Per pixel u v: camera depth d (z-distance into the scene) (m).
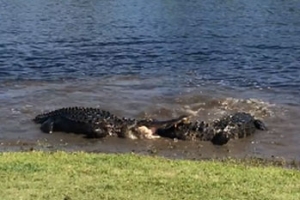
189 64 32.50
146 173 13.93
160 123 20.28
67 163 14.74
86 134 20.00
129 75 29.36
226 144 19.34
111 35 42.47
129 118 21.81
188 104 23.86
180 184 12.97
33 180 12.95
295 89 26.73
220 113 22.78
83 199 11.83
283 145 19.25
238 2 65.38
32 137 19.77
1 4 63.41
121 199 11.89
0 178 13.02
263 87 27.06
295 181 13.88
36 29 44.69
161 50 36.66
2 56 33.69
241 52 36.12
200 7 61.66
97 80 28.09
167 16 54.69
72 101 24.20
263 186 13.20
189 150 18.73
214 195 12.30
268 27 46.84
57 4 64.44
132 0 68.94
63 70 30.44
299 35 42.72
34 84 27.08
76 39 40.28
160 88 26.52
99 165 14.61
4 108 22.95
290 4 62.62
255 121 20.92
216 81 28.19
